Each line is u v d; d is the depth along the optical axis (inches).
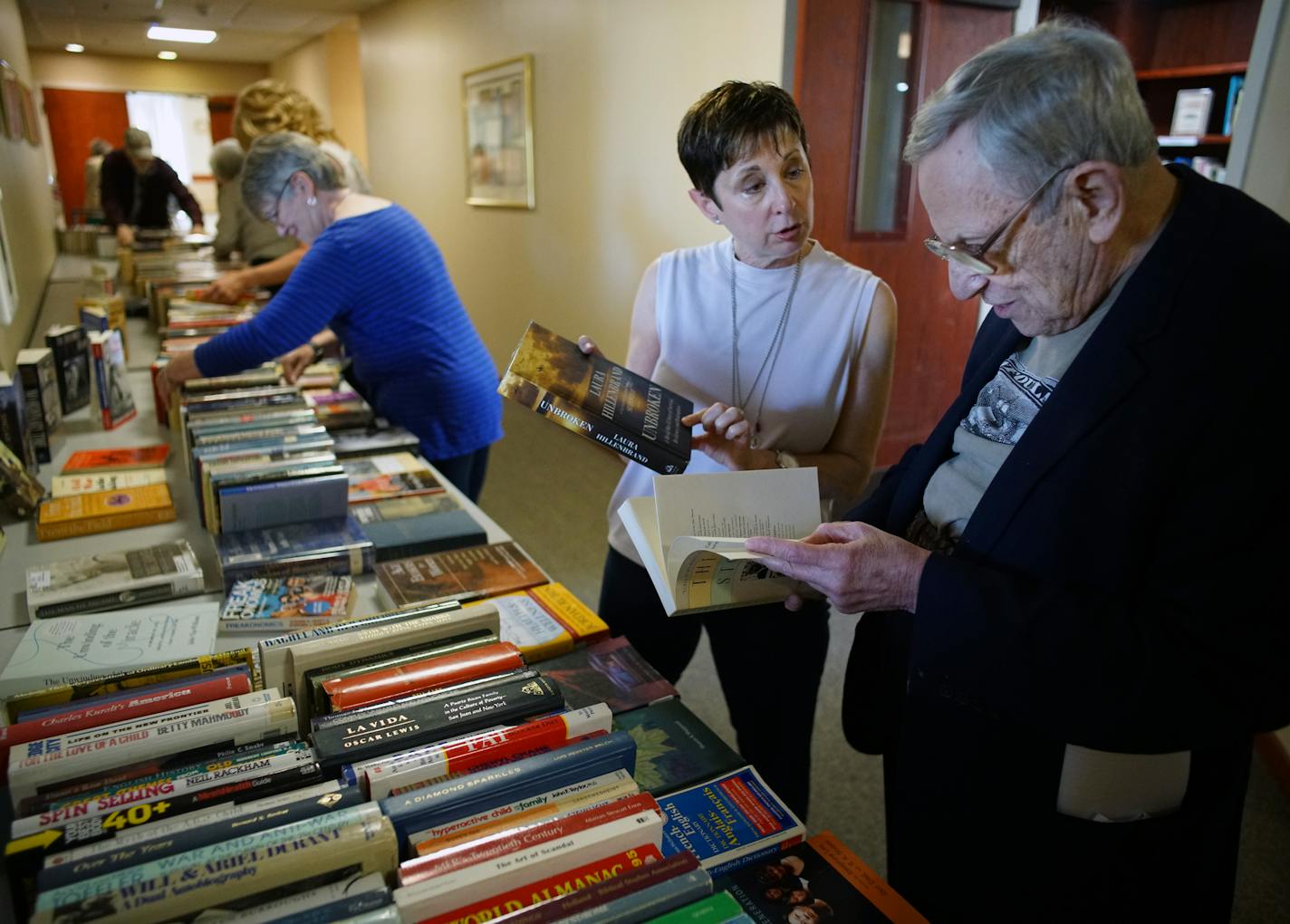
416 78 256.4
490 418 83.9
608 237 177.3
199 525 58.2
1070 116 25.4
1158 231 28.8
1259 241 27.3
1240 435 26.4
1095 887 33.0
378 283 73.2
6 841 26.9
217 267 153.8
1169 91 174.6
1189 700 27.3
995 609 29.5
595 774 29.0
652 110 156.6
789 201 44.3
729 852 31.6
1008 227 27.4
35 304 146.2
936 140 28.2
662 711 39.7
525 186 205.3
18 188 140.9
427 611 38.1
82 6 264.4
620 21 161.2
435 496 61.0
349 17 295.4
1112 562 29.0
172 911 22.0
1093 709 28.5
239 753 28.8
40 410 68.9
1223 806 33.1
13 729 29.3
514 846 25.0
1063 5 161.9
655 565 38.6
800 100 125.6
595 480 161.2
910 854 38.0
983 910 35.5
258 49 385.1
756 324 49.8
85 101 414.6
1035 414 32.7
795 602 39.9
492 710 31.2
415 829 26.0
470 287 246.8
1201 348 27.0
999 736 33.7
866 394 50.1
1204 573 27.3
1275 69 96.0
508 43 202.5
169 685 31.9
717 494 39.1
